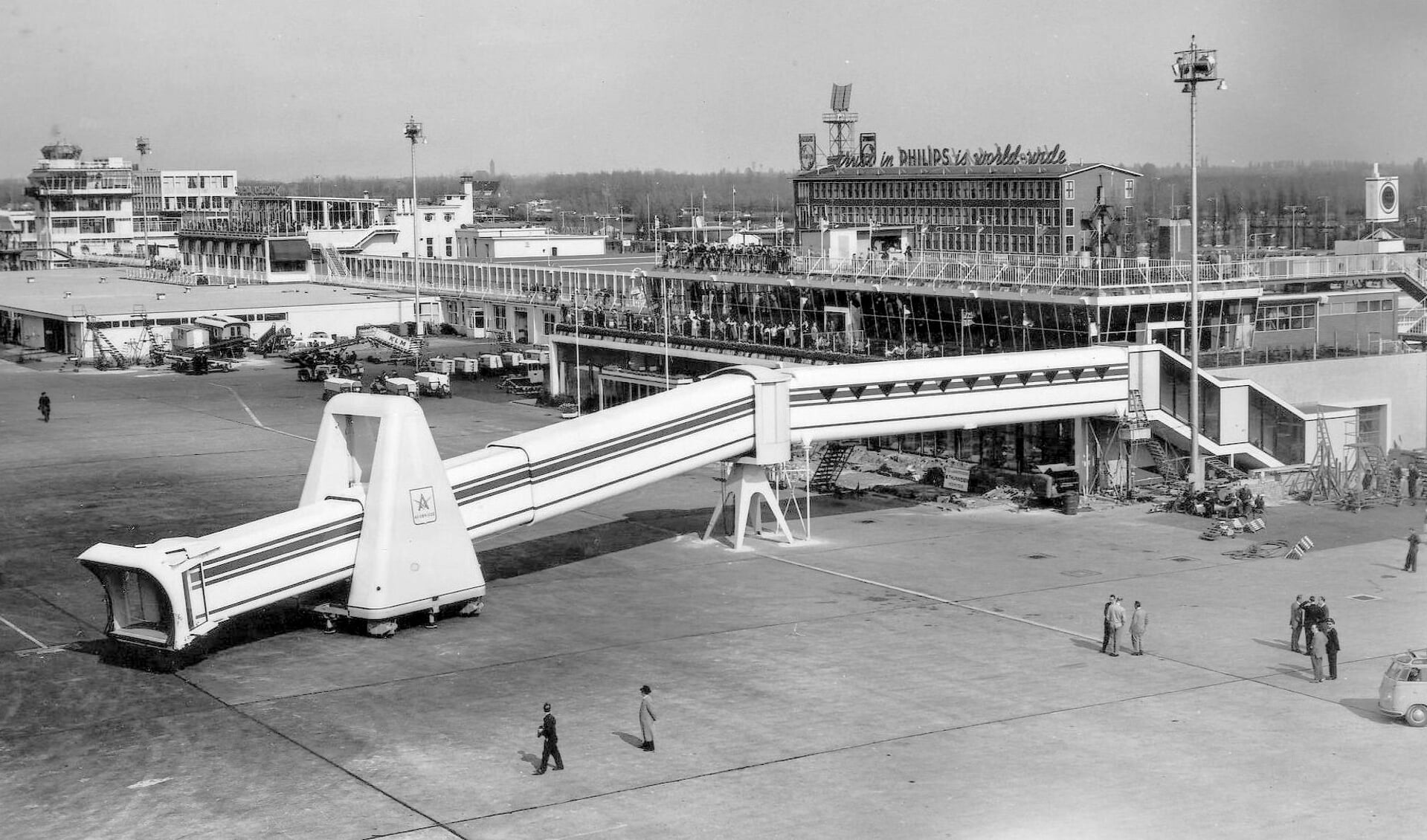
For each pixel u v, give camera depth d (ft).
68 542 247.70
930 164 506.89
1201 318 303.07
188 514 268.82
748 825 128.06
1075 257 301.22
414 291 609.42
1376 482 274.36
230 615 179.11
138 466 319.68
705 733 151.84
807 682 168.66
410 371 479.41
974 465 303.68
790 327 348.18
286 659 182.29
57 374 505.66
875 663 175.32
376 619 189.16
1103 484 277.44
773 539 247.09
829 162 557.74
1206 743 146.82
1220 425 278.46
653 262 584.40
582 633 191.62
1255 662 173.58
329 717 159.53
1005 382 256.52
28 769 145.28
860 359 313.32
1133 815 128.88
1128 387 268.62
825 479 285.43
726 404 231.50
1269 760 142.10
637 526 260.62
